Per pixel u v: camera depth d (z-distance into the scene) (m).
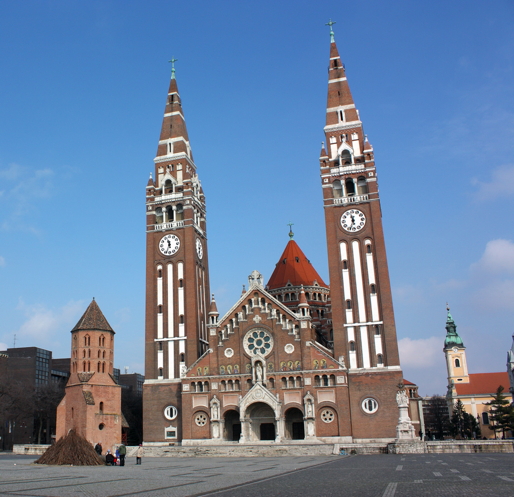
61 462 62.91
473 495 26.12
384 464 53.59
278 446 86.25
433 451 77.50
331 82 120.00
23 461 71.38
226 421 105.25
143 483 37.47
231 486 34.66
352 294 104.31
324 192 110.94
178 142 125.62
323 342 129.88
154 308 114.31
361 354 100.81
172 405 107.44
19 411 140.12
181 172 123.19
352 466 52.31
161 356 111.19
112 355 102.00
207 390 104.62
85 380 96.00
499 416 153.62
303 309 104.19
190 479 40.66
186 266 115.31
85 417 93.19
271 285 138.75
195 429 103.31
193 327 111.12
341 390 98.12
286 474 44.38
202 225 126.94
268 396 100.00
